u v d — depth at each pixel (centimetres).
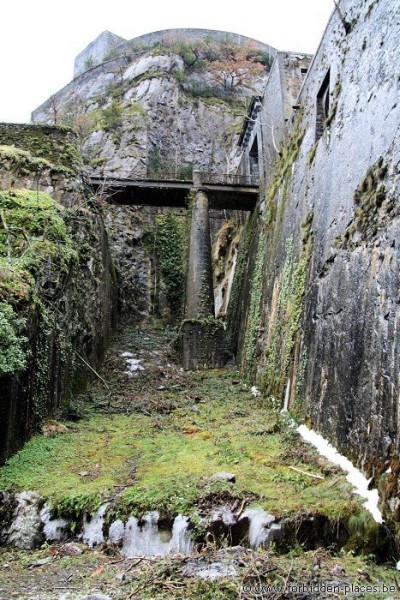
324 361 876
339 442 746
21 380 790
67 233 1229
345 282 816
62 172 1386
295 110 1445
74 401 1144
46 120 3631
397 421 571
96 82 3497
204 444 859
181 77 3256
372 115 796
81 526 632
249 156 2217
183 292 2366
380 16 809
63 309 1080
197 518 586
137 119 2916
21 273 867
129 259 2377
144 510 610
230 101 3331
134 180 1844
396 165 673
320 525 560
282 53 1770
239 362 1688
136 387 1390
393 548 519
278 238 1435
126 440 892
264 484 659
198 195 1881
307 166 1206
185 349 1684
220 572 476
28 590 470
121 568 529
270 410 1124
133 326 2197
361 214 781
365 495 592
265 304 1466
